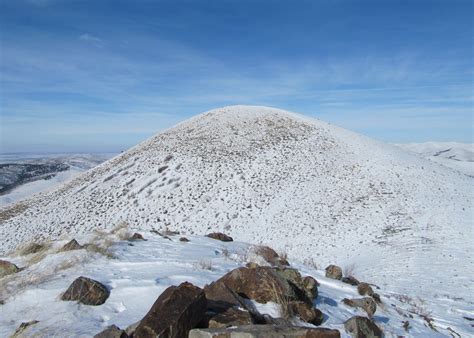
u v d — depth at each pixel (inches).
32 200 1802.4
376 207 1122.0
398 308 362.0
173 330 164.1
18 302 221.3
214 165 1566.2
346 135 1934.1
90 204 1471.5
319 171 1459.2
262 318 198.1
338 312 262.5
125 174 1679.4
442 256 757.3
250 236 1052.5
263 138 1804.9
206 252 390.3
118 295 230.4
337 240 948.6
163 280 257.9
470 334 337.4
